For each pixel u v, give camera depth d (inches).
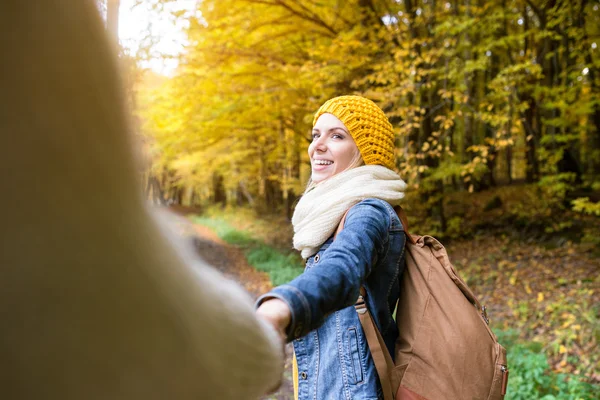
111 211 11.4
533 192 421.4
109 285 11.3
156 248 13.8
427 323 49.8
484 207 464.4
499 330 215.8
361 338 50.1
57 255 10.2
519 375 158.2
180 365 13.5
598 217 355.3
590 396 146.0
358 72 285.0
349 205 51.3
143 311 12.3
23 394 10.0
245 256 497.7
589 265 280.8
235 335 17.1
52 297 10.2
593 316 207.9
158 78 305.0
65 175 10.2
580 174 422.0
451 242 386.3
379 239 44.6
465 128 470.0
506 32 352.5
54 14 10.0
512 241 358.6
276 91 315.6
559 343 197.2
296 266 418.0
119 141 11.8
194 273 16.3
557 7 310.3
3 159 9.3
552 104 316.5
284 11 305.4
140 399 12.0
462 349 47.7
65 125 10.1
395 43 291.6
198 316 15.1
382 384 48.3
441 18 308.5
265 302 29.5
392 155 60.1
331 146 57.3
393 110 262.4
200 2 250.4
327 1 310.0
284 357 20.5
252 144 562.9
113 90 11.6
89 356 10.9
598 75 328.2
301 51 328.2
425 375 48.2
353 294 35.2
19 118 9.4
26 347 10.0
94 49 10.9
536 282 276.5
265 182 851.4
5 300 9.7
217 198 1125.7
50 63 9.8
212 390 14.8
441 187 389.4
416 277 52.0
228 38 292.5
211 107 343.9
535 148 428.5
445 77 266.5
